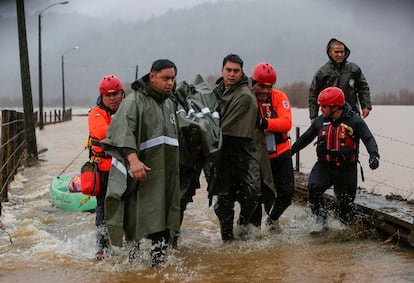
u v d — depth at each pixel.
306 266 5.54
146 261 5.79
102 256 5.96
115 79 6.11
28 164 15.11
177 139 5.67
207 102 6.09
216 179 6.37
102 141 5.43
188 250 6.31
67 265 5.72
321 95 6.71
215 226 7.68
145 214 5.46
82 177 6.02
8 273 5.44
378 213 6.71
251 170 6.31
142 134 5.50
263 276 5.25
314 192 6.93
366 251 6.08
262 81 6.56
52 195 9.28
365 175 14.52
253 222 6.94
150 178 5.48
